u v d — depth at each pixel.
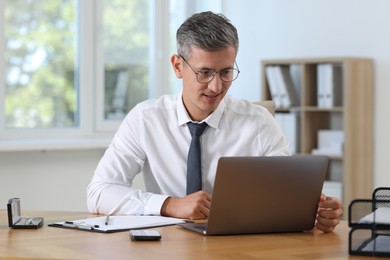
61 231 2.60
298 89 6.83
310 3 6.80
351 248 2.22
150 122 3.31
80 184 6.24
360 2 6.48
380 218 2.23
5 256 2.16
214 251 2.25
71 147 5.96
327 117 6.66
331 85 6.41
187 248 2.29
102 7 6.55
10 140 6.01
